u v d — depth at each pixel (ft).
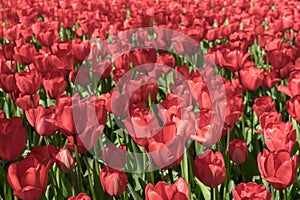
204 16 19.67
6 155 8.75
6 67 11.10
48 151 8.94
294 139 8.73
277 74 11.36
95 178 9.43
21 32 15.90
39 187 8.35
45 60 11.25
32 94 10.32
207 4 23.75
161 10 20.95
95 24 17.61
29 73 10.29
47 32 14.56
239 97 9.27
